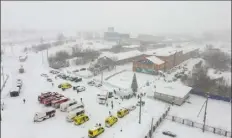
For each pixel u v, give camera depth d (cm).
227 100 6550
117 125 4431
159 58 9962
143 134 4106
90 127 4319
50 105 5409
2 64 10756
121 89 6397
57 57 11544
